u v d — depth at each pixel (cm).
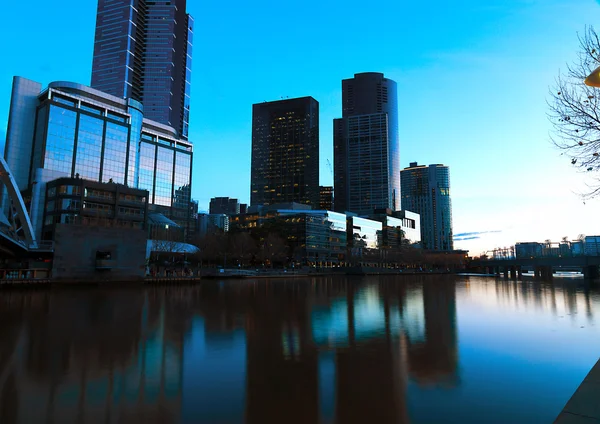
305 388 1058
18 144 13812
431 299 3878
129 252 5828
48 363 1295
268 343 1636
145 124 18712
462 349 1541
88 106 15162
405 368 1262
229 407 914
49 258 7606
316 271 12125
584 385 855
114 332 1875
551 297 4169
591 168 1048
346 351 1497
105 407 909
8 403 930
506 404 946
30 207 11675
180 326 2061
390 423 830
